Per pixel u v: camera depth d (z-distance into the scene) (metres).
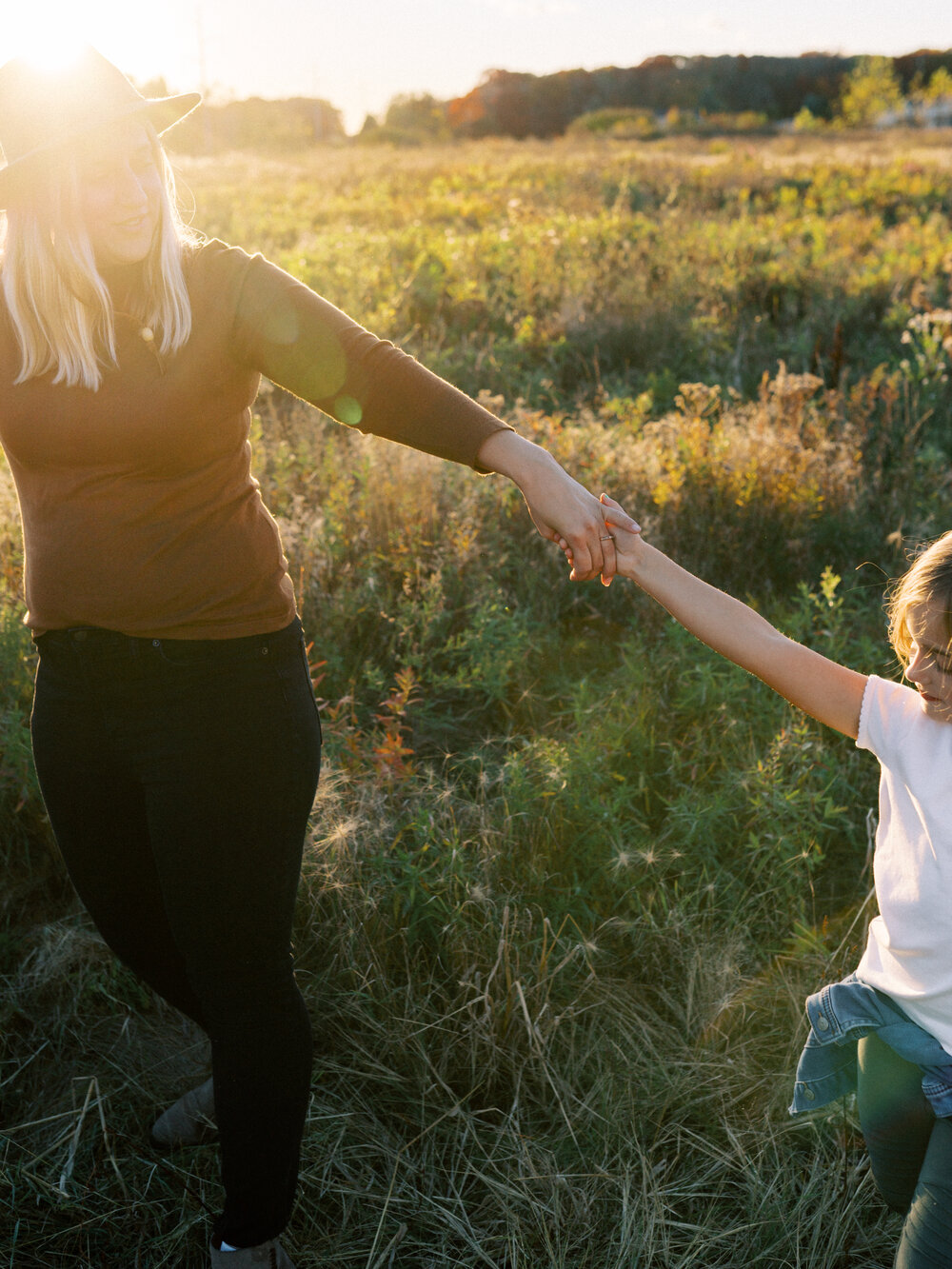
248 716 1.52
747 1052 2.20
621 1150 2.00
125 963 1.87
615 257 8.50
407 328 6.93
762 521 4.04
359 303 6.86
